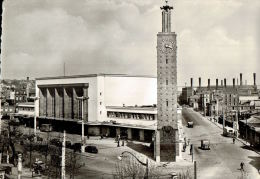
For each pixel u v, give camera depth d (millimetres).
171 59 72125
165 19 72875
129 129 94438
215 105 164000
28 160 67375
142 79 107688
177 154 70000
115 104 102188
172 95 71312
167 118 70812
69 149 79625
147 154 75812
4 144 69000
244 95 173750
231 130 104938
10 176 52531
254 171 60750
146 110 90750
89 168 61656
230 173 59156
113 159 69438
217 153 79062
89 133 100875
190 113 182875
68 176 55125
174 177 48938
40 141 85938
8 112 153000
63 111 113312
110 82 101438
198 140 98250
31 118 126562
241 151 81188
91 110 101812
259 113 115562
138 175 48156
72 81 108188
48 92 119750
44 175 55312
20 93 188625
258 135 83500
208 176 56906
